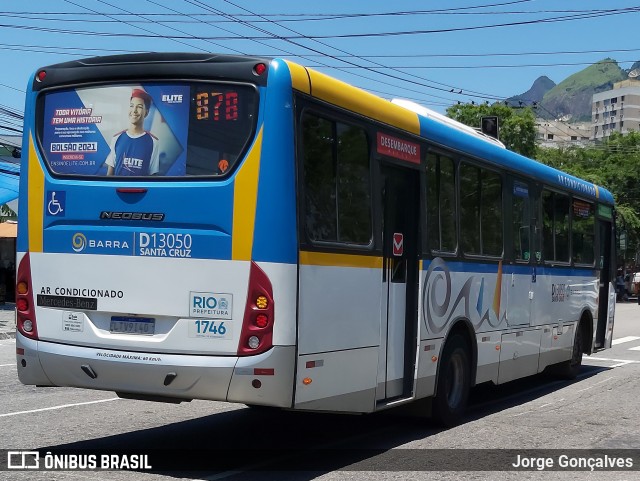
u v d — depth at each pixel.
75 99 7.05
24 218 7.15
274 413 9.77
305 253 6.59
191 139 6.65
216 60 6.64
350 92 7.34
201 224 6.50
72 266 6.87
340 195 7.13
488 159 10.18
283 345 6.37
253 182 6.42
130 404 10.00
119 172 6.82
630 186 51.59
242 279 6.39
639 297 45.22
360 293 7.38
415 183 8.48
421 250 8.43
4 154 27.97
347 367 7.18
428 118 8.85
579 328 13.99
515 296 10.99
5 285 28.30
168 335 6.54
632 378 14.25
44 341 6.99
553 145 120.38
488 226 10.22
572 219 13.55
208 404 10.17
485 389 12.71
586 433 9.11
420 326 8.40
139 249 6.65
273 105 6.46
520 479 7.04
